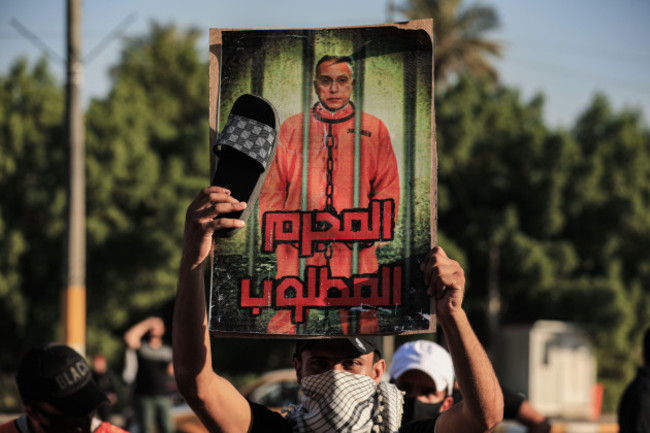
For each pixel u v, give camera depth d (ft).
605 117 111.34
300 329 9.84
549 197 104.58
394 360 15.75
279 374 42.83
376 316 9.77
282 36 10.33
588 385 101.45
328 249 9.94
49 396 10.14
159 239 92.38
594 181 105.50
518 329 101.55
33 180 94.02
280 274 9.95
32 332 93.35
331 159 10.07
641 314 106.42
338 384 10.05
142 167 94.27
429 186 9.92
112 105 96.68
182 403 44.86
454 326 8.89
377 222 9.92
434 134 9.99
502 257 104.12
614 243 105.91
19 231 92.02
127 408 41.45
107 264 93.81
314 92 10.22
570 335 101.14
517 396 18.20
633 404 17.63
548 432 18.01
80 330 48.37
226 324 9.92
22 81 97.71
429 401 15.30
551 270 103.35
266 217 10.03
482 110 110.22
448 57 144.87
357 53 10.23
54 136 96.48
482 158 107.55
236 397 9.71
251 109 9.43
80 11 50.06
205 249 8.92
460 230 106.93
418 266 9.78
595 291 102.94
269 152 9.22
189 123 118.11
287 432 10.01
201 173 98.99
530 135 106.42
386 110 10.11
